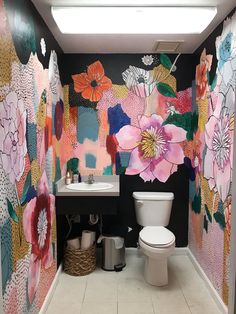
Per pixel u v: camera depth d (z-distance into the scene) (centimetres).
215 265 243
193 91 317
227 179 215
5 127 146
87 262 287
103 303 238
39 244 210
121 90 320
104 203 267
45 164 227
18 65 166
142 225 314
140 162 326
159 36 262
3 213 144
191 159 324
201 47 285
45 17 220
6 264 148
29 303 188
